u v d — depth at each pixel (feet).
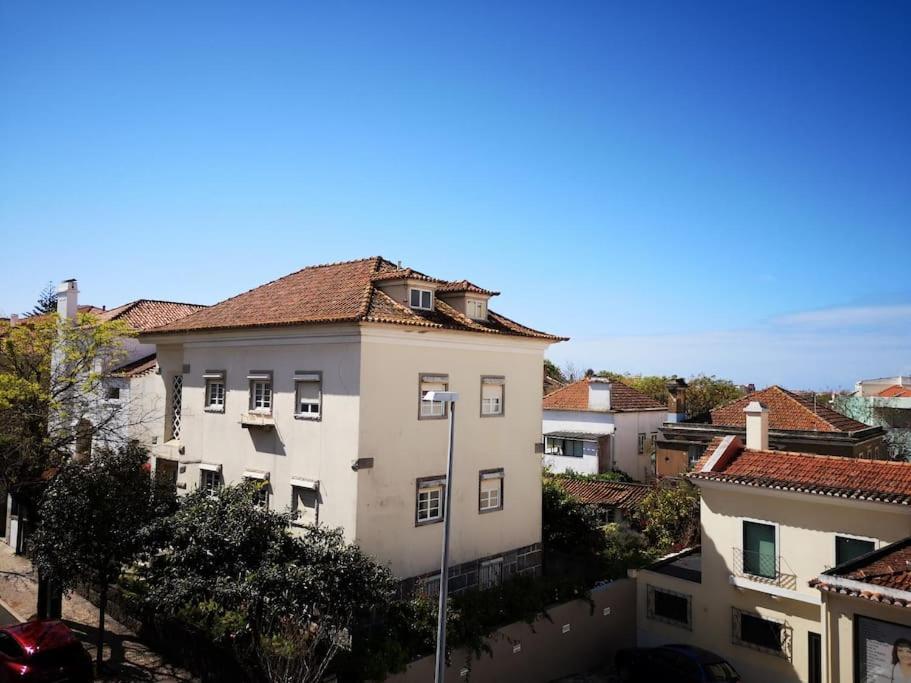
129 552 60.75
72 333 84.23
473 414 77.20
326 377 69.36
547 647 69.36
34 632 58.80
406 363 70.38
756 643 69.26
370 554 65.82
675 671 64.44
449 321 76.02
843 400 138.00
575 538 90.89
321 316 70.08
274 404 74.69
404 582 68.80
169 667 62.80
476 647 61.26
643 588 79.00
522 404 83.56
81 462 69.77
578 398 146.10
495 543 79.05
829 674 52.29
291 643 51.13
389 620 61.52
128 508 61.46
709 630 72.54
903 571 51.75
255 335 77.10
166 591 55.62
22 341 83.41
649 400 151.53
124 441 79.77
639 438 143.84
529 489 84.07
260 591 50.29
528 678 67.05
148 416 94.94
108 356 93.20
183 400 86.74
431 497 72.84
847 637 51.83
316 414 70.13
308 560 53.98
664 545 93.04
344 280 82.23
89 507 60.85
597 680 70.79
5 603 79.71
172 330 86.43
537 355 86.02
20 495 73.05
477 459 77.41
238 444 78.54
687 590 74.69
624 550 89.15
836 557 64.54
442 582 46.50
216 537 54.29
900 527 61.00
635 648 70.59
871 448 109.81
